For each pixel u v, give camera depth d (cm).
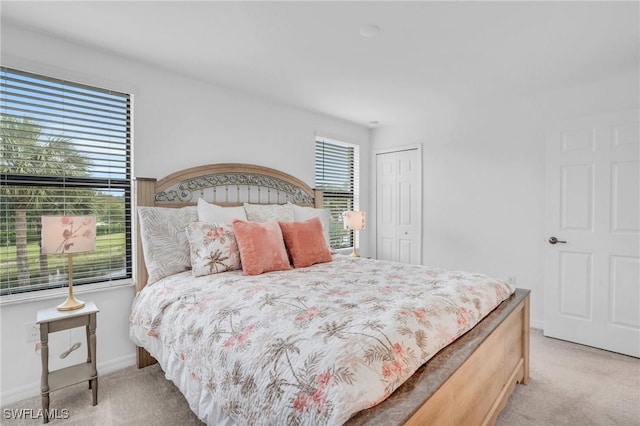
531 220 323
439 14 187
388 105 354
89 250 194
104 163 238
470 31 205
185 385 148
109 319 234
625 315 261
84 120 229
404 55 239
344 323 124
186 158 275
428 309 140
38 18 191
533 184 321
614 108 275
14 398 194
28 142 207
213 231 226
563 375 227
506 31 204
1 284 198
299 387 98
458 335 142
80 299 221
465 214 370
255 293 167
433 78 281
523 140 327
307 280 198
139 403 192
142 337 203
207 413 130
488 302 177
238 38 215
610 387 211
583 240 281
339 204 438
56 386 179
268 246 231
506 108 338
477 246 360
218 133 296
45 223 181
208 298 169
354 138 440
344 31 207
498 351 168
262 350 116
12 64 197
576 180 284
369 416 89
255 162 325
